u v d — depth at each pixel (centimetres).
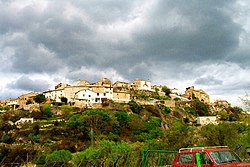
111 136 8425
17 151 4369
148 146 3938
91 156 3234
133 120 10262
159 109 13000
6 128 9306
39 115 11306
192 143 4097
